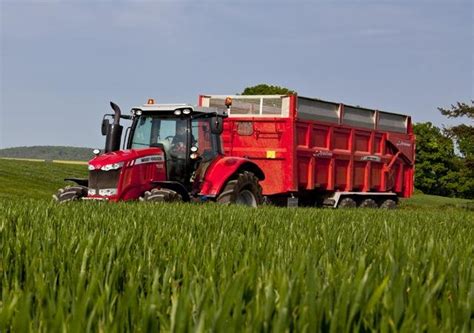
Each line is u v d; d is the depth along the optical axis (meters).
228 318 1.98
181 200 13.14
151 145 14.13
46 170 41.47
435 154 82.00
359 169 21.05
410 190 23.42
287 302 2.08
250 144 18.81
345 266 3.30
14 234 5.06
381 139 21.94
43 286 2.64
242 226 6.55
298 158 18.55
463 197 83.69
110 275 3.01
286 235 5.71
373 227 7.06
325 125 19.45
